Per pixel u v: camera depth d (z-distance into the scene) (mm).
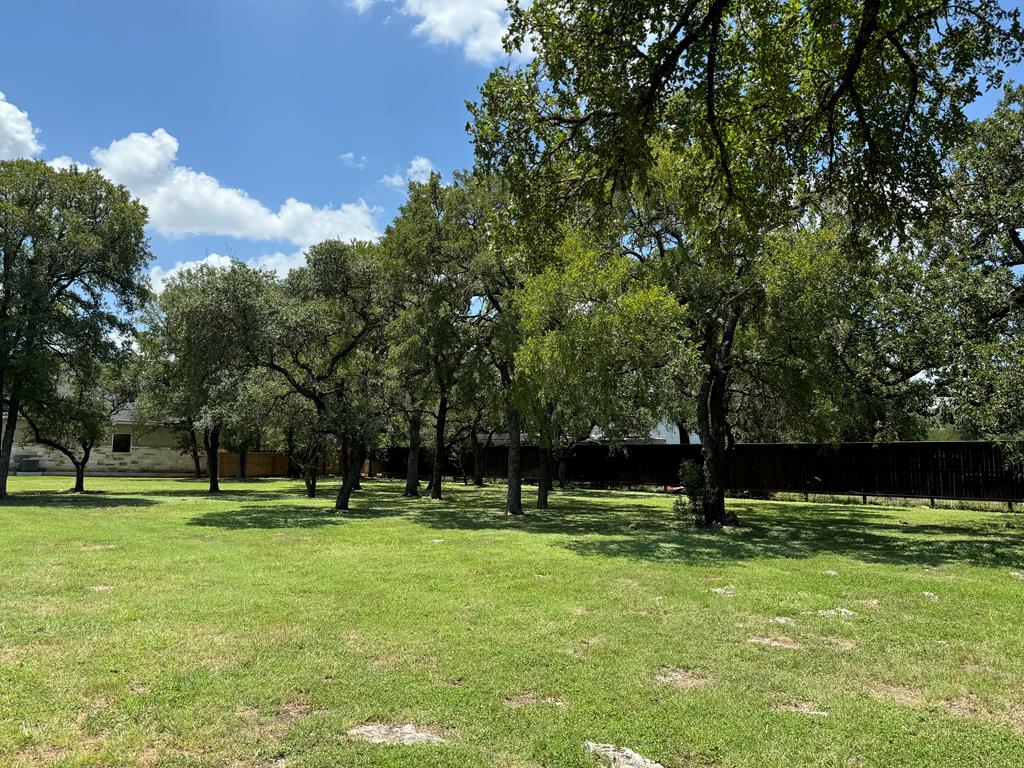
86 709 4086
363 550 10844
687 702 4316
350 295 21641
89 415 24000
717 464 15391
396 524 15195
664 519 17000
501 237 8406
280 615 6410
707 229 9047
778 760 3531
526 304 13727
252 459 46188
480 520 16453
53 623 5980
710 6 6426
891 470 21406
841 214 11703
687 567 9328
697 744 3705
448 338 17641
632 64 6484
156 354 26281
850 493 22438
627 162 6812
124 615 6297
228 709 4113
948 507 20406
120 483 32438
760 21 6773
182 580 8078
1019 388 11297
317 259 21312
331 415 18391
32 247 22547
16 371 21281
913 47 6773
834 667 5090
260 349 17375
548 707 4238
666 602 7164
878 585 8148
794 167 8203
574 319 12781
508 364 18344
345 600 7109
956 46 6711
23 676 4609
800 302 12609
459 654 5262
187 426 28109
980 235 14156
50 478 35438
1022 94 13719
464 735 3818
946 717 4145
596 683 4660
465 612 6621
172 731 3793
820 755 3588
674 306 12805
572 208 7992
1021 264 14109
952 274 13414
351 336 21469
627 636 5824
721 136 7574
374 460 47438
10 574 8266
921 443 20688
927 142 7316
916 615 6711
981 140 13852
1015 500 18625
